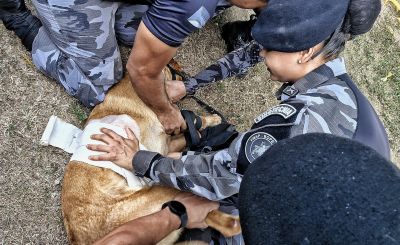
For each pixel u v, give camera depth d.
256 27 1.91
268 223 1.11
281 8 1.81
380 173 1.10
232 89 3.32
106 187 2.45
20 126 2.71
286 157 1.17
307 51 1.85
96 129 2.56
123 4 2.59
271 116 1.84
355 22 1.87
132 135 2.54
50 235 2.66
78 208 2.46
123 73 2.78
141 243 2.12
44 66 2.71
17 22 2.66
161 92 2.48
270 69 1.97
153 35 2.08
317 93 1.86
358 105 1.86
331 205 1.06
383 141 1.85
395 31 4.13
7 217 2.60
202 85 2.88
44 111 2.77
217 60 3.03
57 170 2.73
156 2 2.03
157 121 2.71
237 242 2.52
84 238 2.44
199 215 2.40
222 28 3.31
